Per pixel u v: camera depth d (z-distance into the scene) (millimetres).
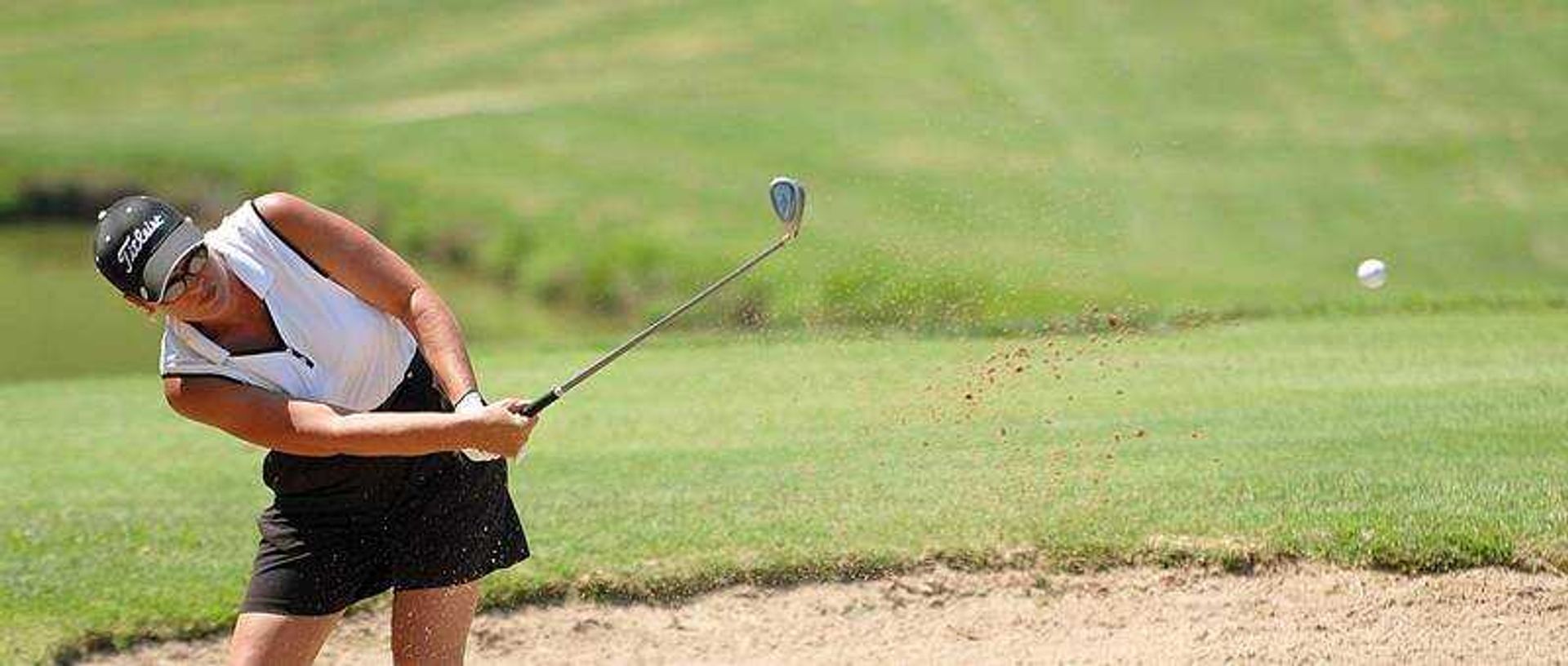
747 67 99812
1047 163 74125
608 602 24953
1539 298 48250
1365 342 40594
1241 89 85812
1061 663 22859
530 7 123688
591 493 29172
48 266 73250
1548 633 22984
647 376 40250
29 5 133250
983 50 96062
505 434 16250
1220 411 33281
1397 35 92500
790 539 26109
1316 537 25312
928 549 25719
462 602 17531
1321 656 22516
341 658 23891
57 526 28578
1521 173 73562
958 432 32344
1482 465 28250
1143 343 41625
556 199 76438
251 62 116438
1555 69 86125
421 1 127688
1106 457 29875
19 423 39219
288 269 16641
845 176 74250
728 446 32312
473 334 62906
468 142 88125
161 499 30484
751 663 23562
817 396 36594
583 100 96250
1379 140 77812
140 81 112938
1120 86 86750
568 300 67062
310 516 16984
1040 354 40344
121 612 24266
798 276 55938
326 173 84312
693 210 73125
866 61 97125
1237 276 56969
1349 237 65250
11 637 23625
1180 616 24047
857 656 23578
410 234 75625
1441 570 24703
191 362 16469
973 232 61062
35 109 106438
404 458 16875
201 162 87688
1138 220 65125
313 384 16719
